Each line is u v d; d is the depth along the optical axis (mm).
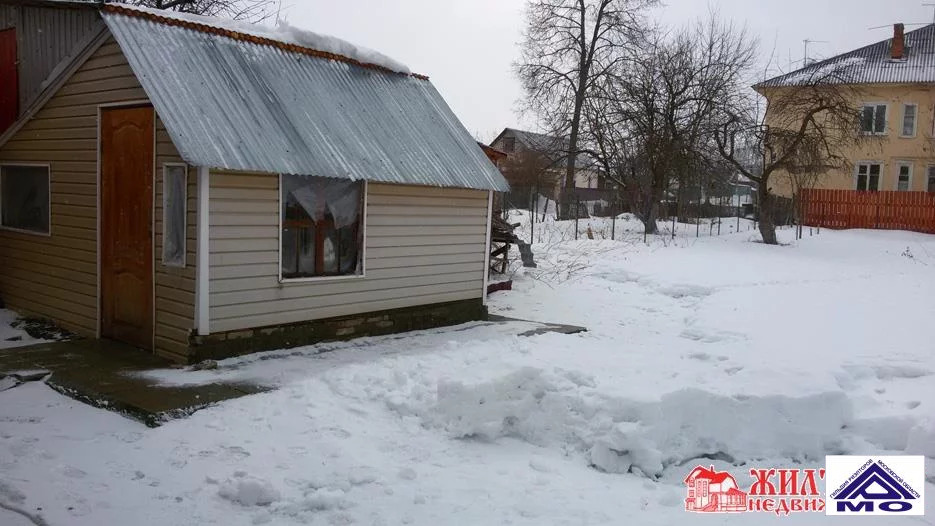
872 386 7570
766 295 14180
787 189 34625
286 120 8109
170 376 6750
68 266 8758
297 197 8102
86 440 5320
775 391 5992
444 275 10133
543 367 6098
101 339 8305
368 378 6758
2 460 4836
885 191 31016
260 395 6293
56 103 8758
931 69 34250
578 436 5625
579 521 4398
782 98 24922
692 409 5684
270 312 7840
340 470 4977
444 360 7328
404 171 8930
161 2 17078
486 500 4656
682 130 25000
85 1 7980
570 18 34688
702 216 32156
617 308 13086
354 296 8828
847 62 36062
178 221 7363
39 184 9227
